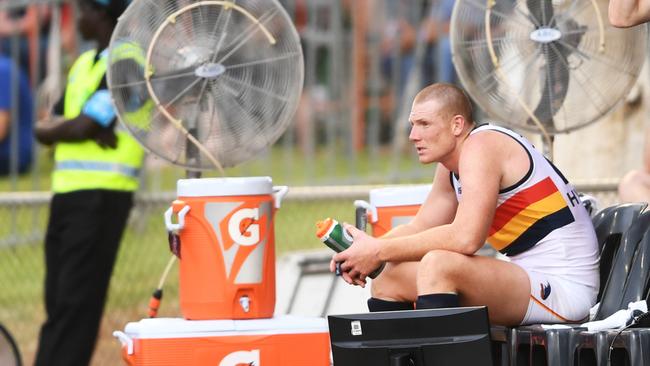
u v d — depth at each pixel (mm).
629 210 16938
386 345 14742
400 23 35938
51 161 32938
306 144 35906
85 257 21125
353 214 27531
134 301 26000
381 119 36219
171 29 17625
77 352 21172
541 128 18609
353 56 35938
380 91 36156
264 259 17141
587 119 18719
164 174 33531
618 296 16000
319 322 17047
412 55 35812
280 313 23422
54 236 21516
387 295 16797
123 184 21328
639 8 17016
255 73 17859
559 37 18406
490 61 18453
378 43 36000
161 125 17734
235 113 17859
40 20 32500
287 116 17953
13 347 21109
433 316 14531
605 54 18531
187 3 17625
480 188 15703
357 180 35406
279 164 35562
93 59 21375
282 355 16875
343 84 35969
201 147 17688
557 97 18594
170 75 17656
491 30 18375
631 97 26938
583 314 16219
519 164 16047
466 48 18438
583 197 18031
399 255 15781
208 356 16719
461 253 15648
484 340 14398
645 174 20250
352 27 35969
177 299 25953
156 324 16797
